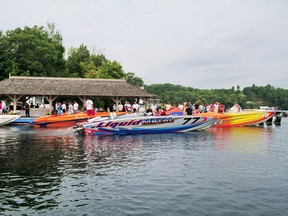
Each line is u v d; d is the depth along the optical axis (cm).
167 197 697
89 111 2230
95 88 3155
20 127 2319
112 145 1393
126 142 1495
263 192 738
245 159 1095
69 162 1020
